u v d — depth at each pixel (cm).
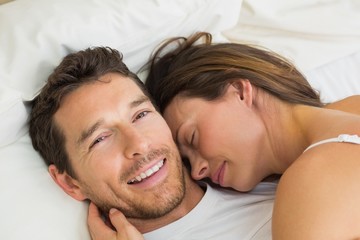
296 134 113
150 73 130
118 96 106
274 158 117
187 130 117
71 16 113
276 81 121
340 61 154
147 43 124
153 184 105
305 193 89
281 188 93
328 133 100
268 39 148
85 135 104
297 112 114
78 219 106
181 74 122
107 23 116
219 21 134
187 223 110
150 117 109
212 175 118
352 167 91
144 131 106
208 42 132
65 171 108
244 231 109
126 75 112
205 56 123
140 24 120
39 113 108
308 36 149
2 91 102
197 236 109
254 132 114
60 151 107
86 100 104
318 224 86
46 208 104
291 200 90
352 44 153
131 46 121
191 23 129
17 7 113
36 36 108
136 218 108
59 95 105
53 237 101
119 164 103
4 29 109
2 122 102
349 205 87
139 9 119
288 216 90
